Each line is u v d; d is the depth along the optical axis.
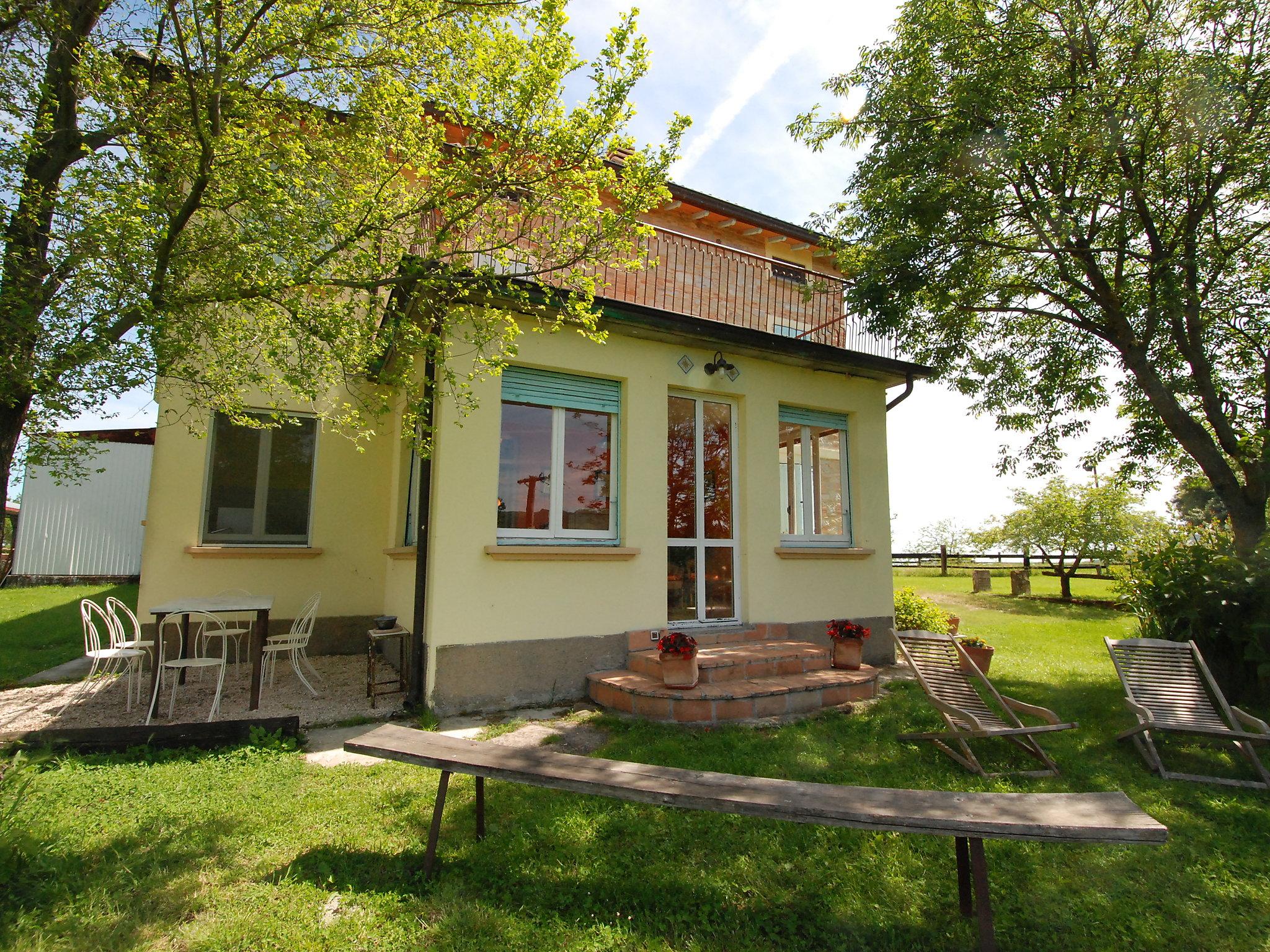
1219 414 7.61
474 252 5.12
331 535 8.66
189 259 4.52
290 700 6.27
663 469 7.19
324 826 3.56
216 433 8.25
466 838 3.45
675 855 3.30
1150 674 5.54
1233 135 6.55
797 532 8.40
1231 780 4.50
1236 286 7.89
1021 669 8.03
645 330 7.05
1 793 3.40
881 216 8.28
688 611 7.32
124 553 15.45
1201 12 6.66
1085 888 3.09
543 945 2.57
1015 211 7.84
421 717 5.66
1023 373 9.54
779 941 2.65
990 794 2.77
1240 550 7.02
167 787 4.00
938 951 2.62
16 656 8.25
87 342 4.06
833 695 6.18
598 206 5.37
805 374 8.43
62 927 2.58
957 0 7.45
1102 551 15.98
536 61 4.81
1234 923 2.84
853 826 2.52
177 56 4.65
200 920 2.70
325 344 5.14
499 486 6.41
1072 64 7.30
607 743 5.07
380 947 2.54
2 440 4.20
